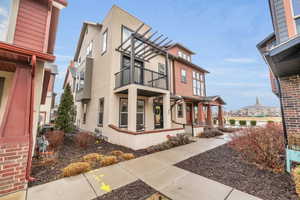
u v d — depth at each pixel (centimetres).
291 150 345
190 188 285
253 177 329
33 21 412
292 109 425
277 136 423
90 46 1159
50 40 638
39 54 314
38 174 342
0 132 262
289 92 437
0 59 304
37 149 511
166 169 386
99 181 315
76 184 300
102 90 879
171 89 1143
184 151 577
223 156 505
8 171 261
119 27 866
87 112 1100
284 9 481
